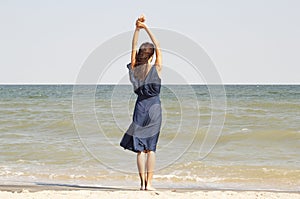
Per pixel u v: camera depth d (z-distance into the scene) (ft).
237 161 34.53
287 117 59.82
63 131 51.19
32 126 55.11
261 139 44.27
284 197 21.61
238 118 59.26
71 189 25.17
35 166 33.47
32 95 131.85
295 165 33.30
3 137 47.32
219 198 21.02
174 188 26.50
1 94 147.74
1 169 32.55
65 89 157.38
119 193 21.52
